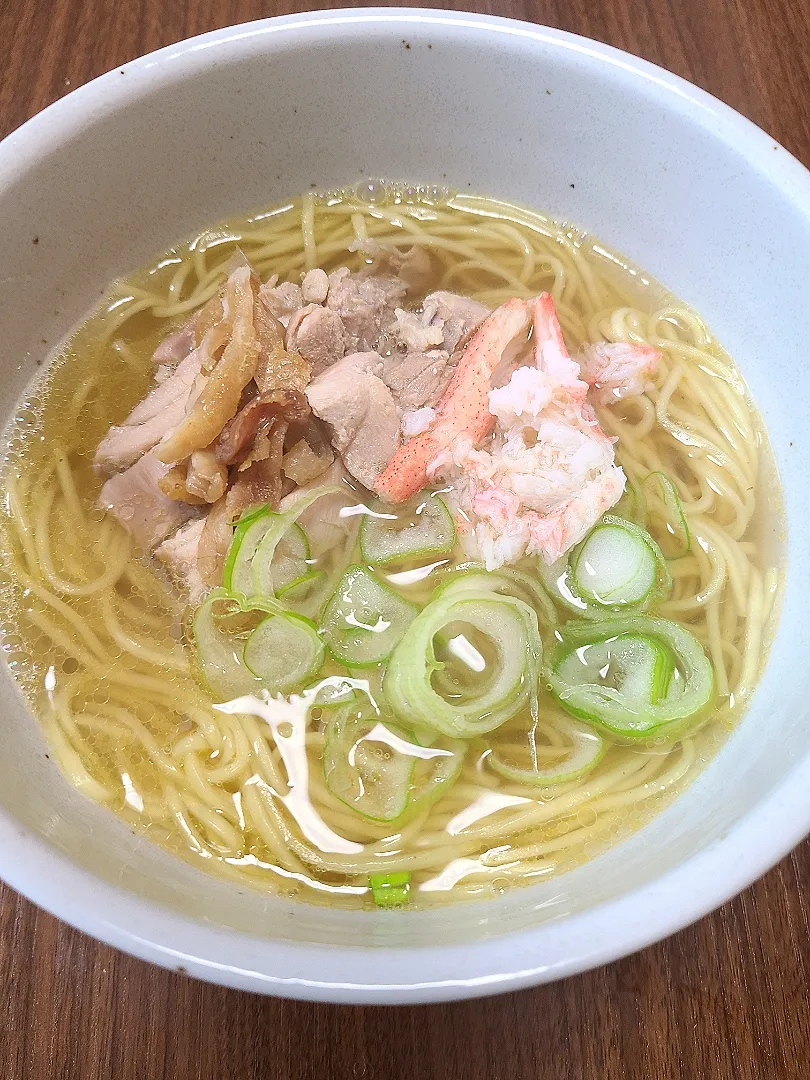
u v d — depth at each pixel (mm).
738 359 193
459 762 156
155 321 199
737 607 172
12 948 150
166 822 152
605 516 173
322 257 208
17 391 186
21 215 174
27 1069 144
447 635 162
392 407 180
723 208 184
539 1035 146
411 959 112
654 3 232
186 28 225
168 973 148
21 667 164
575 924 115
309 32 180
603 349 194
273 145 197
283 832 151
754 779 138
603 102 184
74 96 173
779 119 218
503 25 182
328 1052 144
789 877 156
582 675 161
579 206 205
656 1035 147
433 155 205
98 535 178
